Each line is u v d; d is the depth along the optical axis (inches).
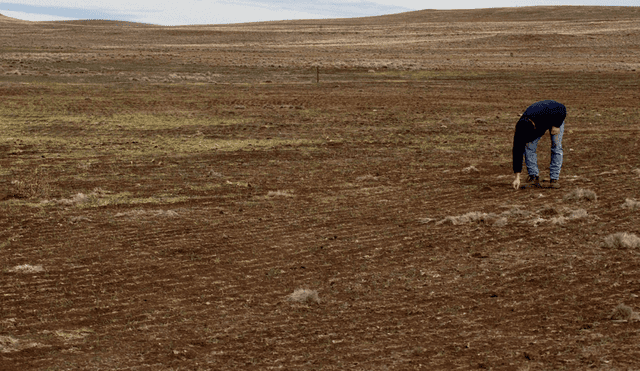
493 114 1131.9
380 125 986.7
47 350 247.1
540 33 3917.3
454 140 824.3
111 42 3914.9
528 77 1867.6
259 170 629.0
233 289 314.0
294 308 287.4
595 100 1333.7
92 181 576.7
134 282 324.5
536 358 228.1
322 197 509.7
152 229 421.1
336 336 256.4
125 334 262.5
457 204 474.3
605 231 385.1
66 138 850.8
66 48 3100.4
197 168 640.4
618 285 298.2
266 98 1369.3
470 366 225.3
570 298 286.2
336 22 6437.0
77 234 410.0
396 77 1886.1
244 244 387.5
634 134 843.4
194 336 259.9
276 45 3673.7
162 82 1688.0
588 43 3476.9
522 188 518.0
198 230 418.3
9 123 983.6
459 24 5123.0
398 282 318.0
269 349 246.2
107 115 1096.8
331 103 1290.6
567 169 600.1
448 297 295.1
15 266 347.6
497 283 310.3
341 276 329.4
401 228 414.9
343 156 705.6
